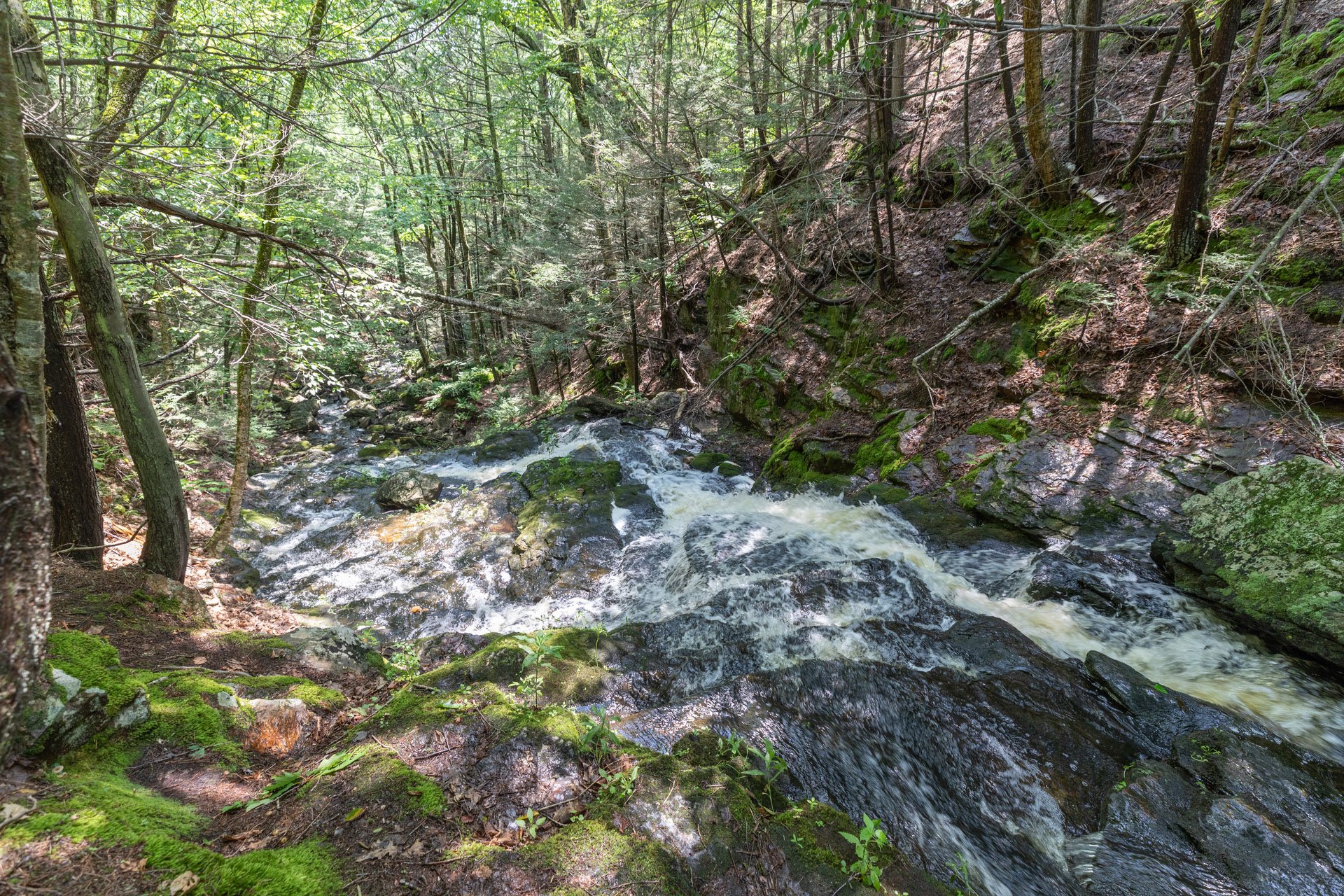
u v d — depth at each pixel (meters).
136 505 8.55
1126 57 9.16
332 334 8.77
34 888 1.90
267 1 7.97
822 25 8.41
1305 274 5.91
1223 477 5.52
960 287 9.60
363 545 9.04
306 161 8.60
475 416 18.41
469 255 22.14
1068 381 7.29
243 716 3.36
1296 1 7.56
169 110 5.50
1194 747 3.57
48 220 5.93
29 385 2.46
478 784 2.77
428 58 10.03
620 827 2.53
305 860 2.22
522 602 7.24
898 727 4.04
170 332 12.76
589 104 13.04
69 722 2.73
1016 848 3.30
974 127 10.84
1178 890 2.82
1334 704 3.96
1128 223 7.68
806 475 9.24
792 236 12.63
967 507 6.97
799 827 2.76
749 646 5.00
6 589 1.68
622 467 10.81
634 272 13.89
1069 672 4.43
